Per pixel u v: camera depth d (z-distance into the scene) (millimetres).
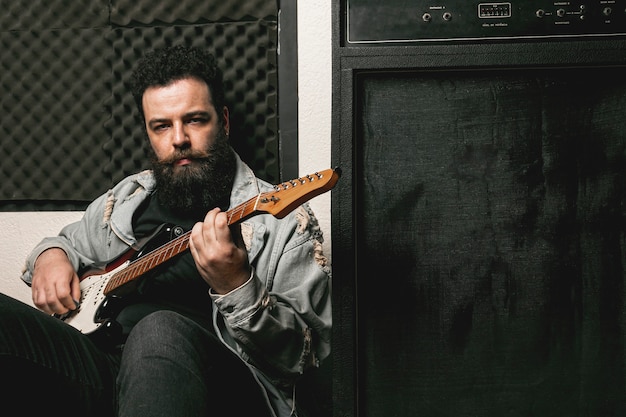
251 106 1942
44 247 1697
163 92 1590
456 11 1257
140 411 1040
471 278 1289
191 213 1639
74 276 1596
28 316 1169
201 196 1595
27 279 1692
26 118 2047
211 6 1941
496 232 1285
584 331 1273
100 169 2023
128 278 1479
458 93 1282
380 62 1261
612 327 1269
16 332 1143
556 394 1280
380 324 1294
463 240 1288
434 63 1253
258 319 1295
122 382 1099
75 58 2021
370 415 1301
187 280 1534
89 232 1718
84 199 2027
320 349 1455
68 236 1748
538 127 1275
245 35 1933
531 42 1247
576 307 1274
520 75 1274
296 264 1471
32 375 1155
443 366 1293
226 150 1617
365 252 1297
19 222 2053
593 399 1273
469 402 1293
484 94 1280
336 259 1272
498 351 1287
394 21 1264
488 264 1286
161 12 1968
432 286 1294
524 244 1282
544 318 1281
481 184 1285
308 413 1516
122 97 2004
